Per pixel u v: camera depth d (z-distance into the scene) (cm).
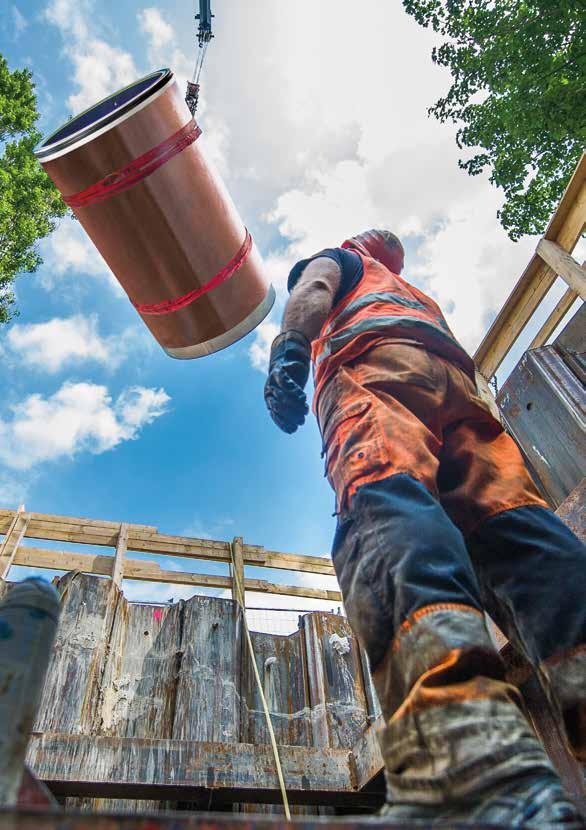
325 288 193
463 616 106
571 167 1586
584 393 367
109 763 278
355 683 583
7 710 66
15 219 1598
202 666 554
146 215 203
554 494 378
